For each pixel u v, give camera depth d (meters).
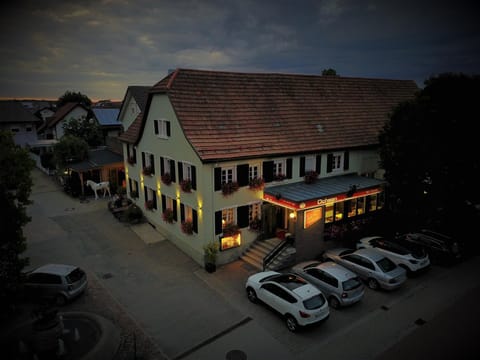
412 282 16.27
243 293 15.47
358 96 25.70
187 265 18.20
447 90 17.20
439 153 17.30
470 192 17.52
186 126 17.25
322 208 18.34
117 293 15.48
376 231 20.39
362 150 22.56
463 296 15.01
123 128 34.75
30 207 27.50
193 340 12.30
